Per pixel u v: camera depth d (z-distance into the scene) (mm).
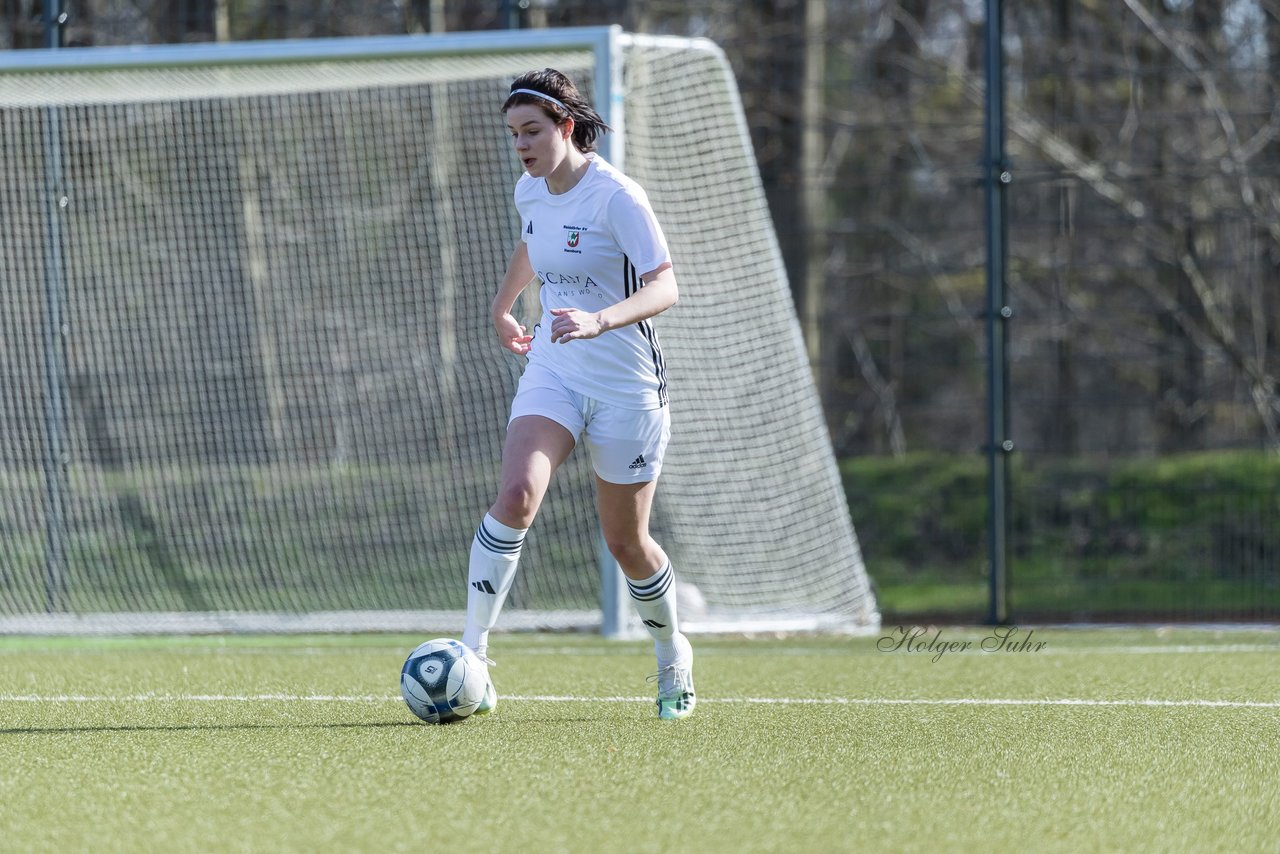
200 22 41625
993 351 30594
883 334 53031
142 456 35531
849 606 29109
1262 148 43125
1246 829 11367
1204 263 40031
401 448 37344
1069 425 49219
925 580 43250
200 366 38000
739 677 21125
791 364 29625
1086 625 30578
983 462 49594
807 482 29547
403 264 37750
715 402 29688
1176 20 44688
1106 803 12227
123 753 14164
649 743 14750
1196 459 45812
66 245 33125
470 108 34750
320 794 12242
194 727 15789
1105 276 48094
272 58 27969
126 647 25922
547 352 15641
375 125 38125
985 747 14797
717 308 29703
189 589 33219
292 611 31203
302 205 38594
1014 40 48281
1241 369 42375
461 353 36062
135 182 35562
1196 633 28828
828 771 13359
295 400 38250
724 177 29609
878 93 52906
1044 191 48438
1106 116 45219
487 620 16109
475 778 12898
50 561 31969
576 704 17750
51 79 29266
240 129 38719
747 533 29578
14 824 11250
